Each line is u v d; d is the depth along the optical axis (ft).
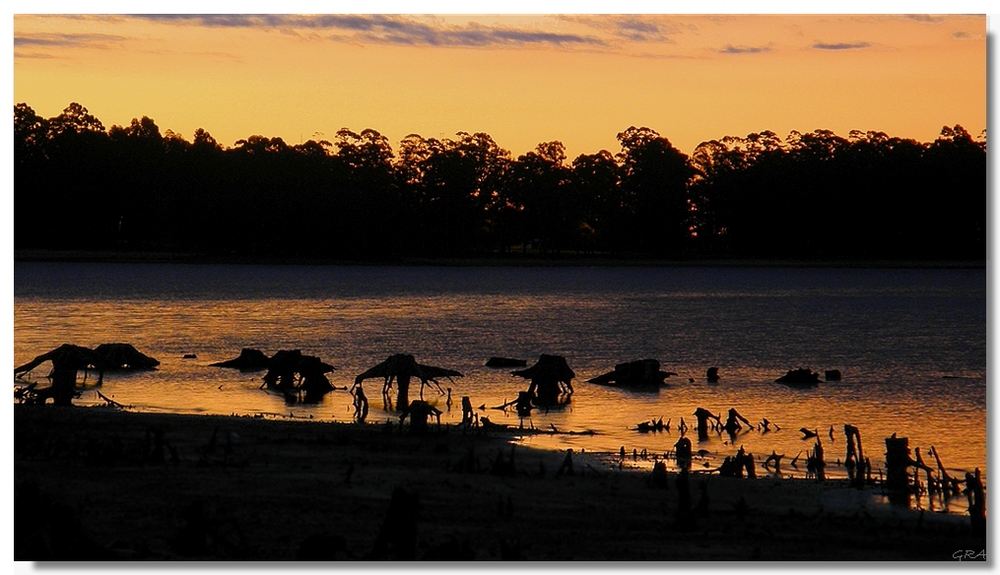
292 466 165.89
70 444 175.01
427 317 622.13
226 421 214.48
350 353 426.51
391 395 297.53
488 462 180.14
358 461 172.86
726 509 152.56
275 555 116.37
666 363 410.52
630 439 226.99
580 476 170.81
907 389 330.54
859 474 178.91
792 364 409.69
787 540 133.39
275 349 437.58
